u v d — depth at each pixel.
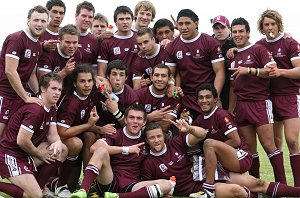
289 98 6.80
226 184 5.96
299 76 6.62
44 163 6.25
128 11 7.43
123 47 7.46
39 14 6.32
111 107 6.61
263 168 8.95
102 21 8.60
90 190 6.37
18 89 6.20
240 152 6.31
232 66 6.98
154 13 8.11
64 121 6.42
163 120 6.80
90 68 6.52
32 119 5.96
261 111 6.71
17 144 6.05
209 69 7.14
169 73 6.86
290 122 6.74
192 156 6.48
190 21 6.98
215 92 6.45
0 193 6.36
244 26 6.79
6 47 6.38
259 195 6.26
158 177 6.41
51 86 6.06
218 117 6.41
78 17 7.46
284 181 6.68
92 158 5.97
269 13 6.84
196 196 6.00
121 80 6.69
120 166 6.33
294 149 6.73
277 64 6.90
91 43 7.48
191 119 6.89
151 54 7.30
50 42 6.69
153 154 6.45
